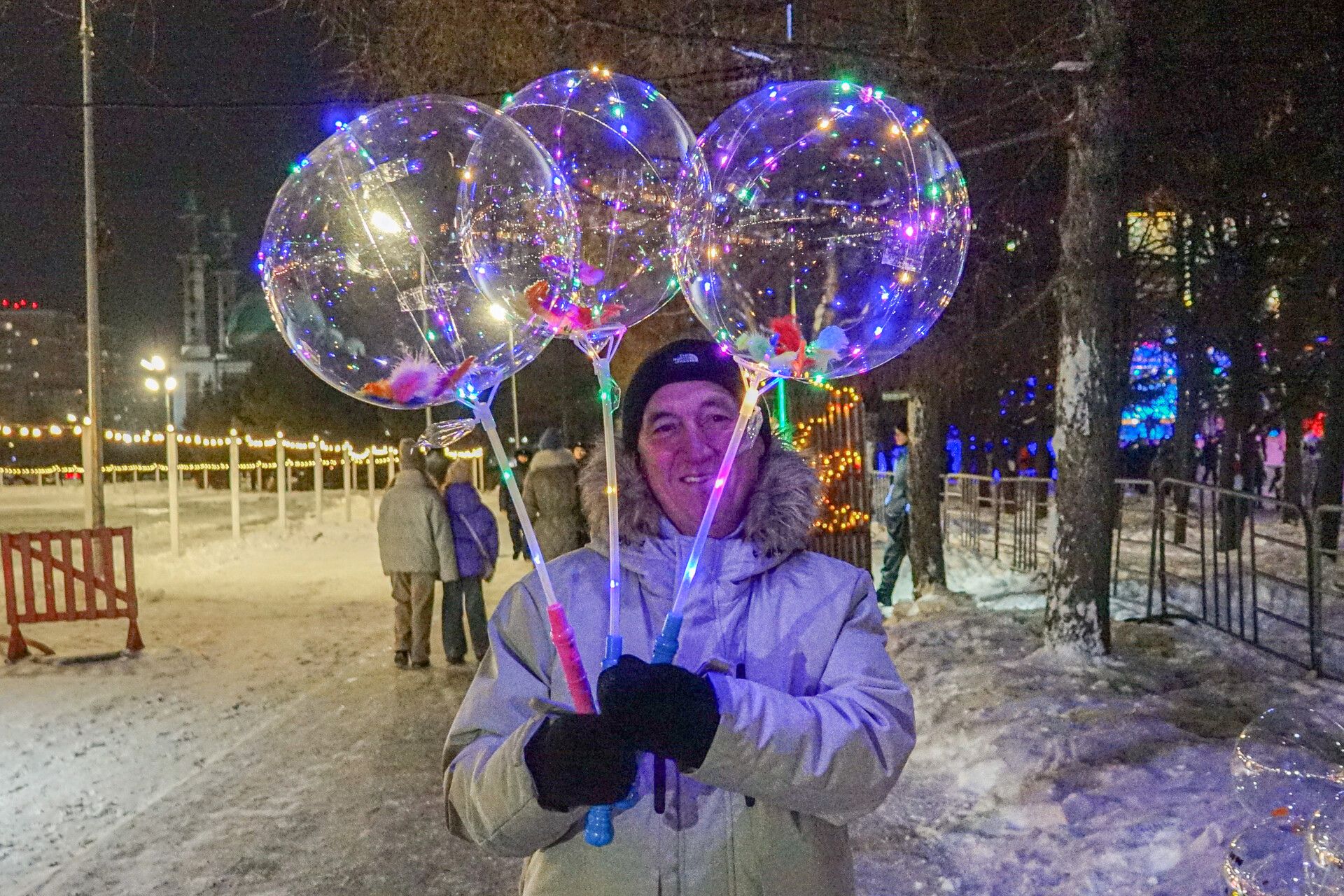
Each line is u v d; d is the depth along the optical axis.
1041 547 13.95
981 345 12.45
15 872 4.51
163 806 5.33
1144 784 4.51
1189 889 3.47
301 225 2.18
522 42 10.75
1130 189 12.02
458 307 2.17
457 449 33.44
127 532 9.50
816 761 1.60
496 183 2.09
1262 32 9.68
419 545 8.71
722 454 1.95
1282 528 15.72
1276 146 11.77
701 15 9.92
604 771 1.52
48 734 6.77
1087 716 5.51
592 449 2.08
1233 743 4.93
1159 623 8.48
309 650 9.70
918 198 1.99
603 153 2.12
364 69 11.48
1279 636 7.61
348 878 4.39
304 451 47.19
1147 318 18.17
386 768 5.92
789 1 10.21
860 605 1.92
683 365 1.99
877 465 23.12
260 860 4.59
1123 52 6.88
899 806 4.87
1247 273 14.90
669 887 1.74
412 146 2.16
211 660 9.20
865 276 1.97
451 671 8.66
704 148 2.12
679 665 1.81
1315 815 2.57
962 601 10.15
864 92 2.08
